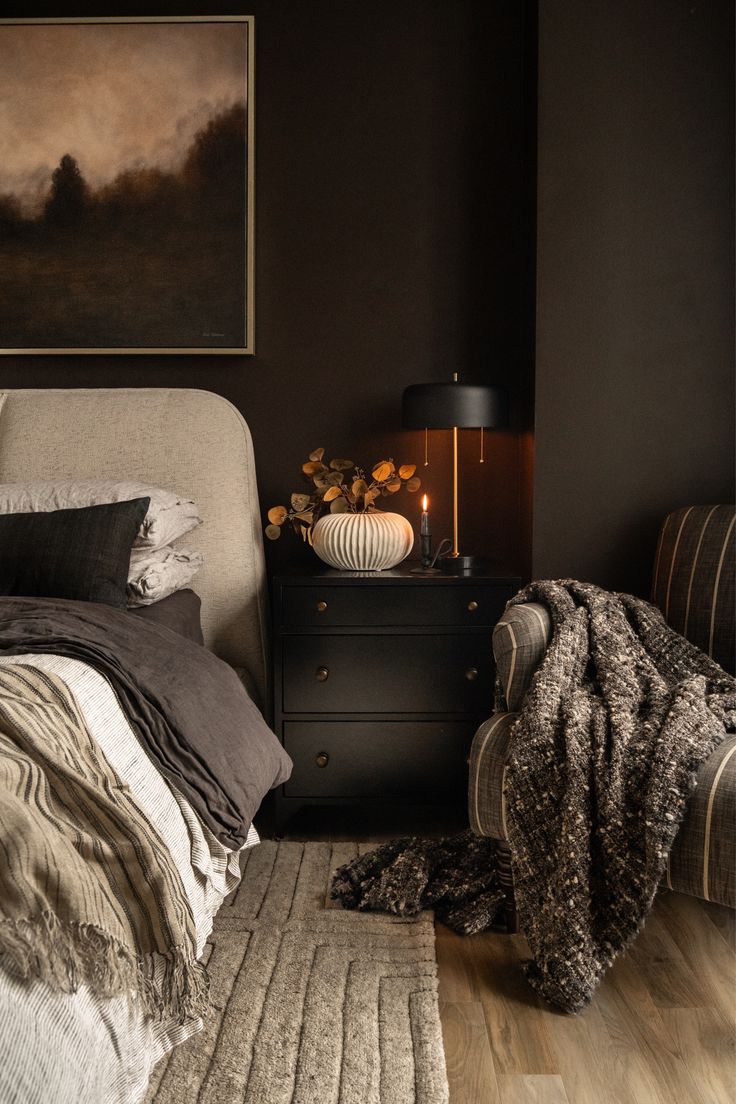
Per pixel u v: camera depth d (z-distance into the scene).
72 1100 1.05
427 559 2.98
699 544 2.60
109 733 1.72
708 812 1.72
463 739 2.77
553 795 1.91
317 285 3.24
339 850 2.65
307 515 3.07
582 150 2.89
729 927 2.20
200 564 2.94
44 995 1.07
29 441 3.11
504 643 2.19
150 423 3.12
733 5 2.86
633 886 1.79
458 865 2.37
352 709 2.76
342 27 3.20
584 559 2.94
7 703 1.48
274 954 2.03
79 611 2.11
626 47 2.87
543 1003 1.86
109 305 3.23
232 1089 1.57
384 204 3.22
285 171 3.22
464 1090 1.58
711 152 2.87
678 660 2.24
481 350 3.23
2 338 3.25
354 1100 1.54
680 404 2.91
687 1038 1.74
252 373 3.27
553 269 2.90
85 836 1.34
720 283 2.89
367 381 3.25
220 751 1.93
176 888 1.42
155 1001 1.33
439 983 1.94
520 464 3.20
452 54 3.19
